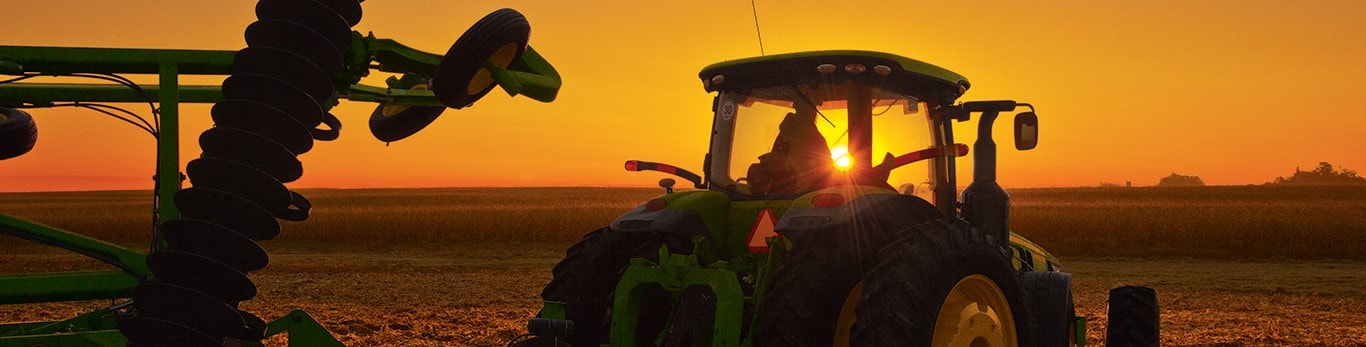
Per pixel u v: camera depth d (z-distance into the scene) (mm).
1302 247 26609
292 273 20531
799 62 5160
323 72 3879
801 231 4457
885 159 5223
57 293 4473
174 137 4441
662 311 4984
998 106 5617
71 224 43156
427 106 5836
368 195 89375
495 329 10508
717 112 5535
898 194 4859
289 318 4637
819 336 4344
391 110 6008
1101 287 17625
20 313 11852
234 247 3621
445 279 18688
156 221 4629
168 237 3639
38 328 5262
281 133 3721
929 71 5215
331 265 23203
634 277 4633
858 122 5160
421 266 22984
